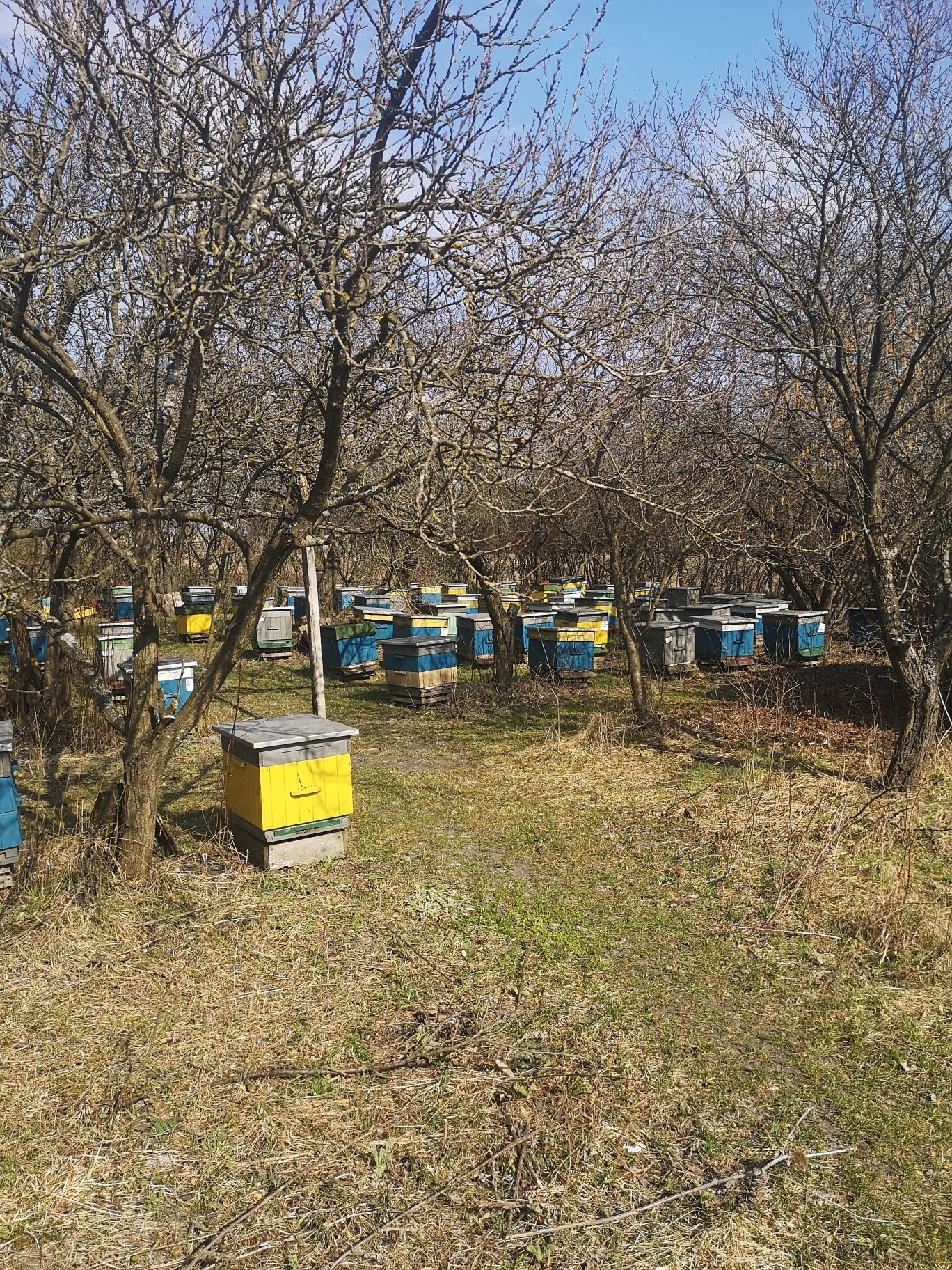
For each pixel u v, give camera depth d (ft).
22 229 19.33
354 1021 14.34
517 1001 14.98
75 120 17.99
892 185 24.57
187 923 17.71
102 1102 12.35
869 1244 9.89
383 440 20.17
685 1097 12.50
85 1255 9.75
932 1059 13.42
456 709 39.42
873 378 24.70
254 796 20.16
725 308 28.73
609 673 49.01
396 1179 10.85
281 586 71.00
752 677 45.88
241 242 15.62
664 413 32.78
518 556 72.84
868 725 34.22
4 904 17.74
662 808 25.02
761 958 16.63
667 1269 9.50
